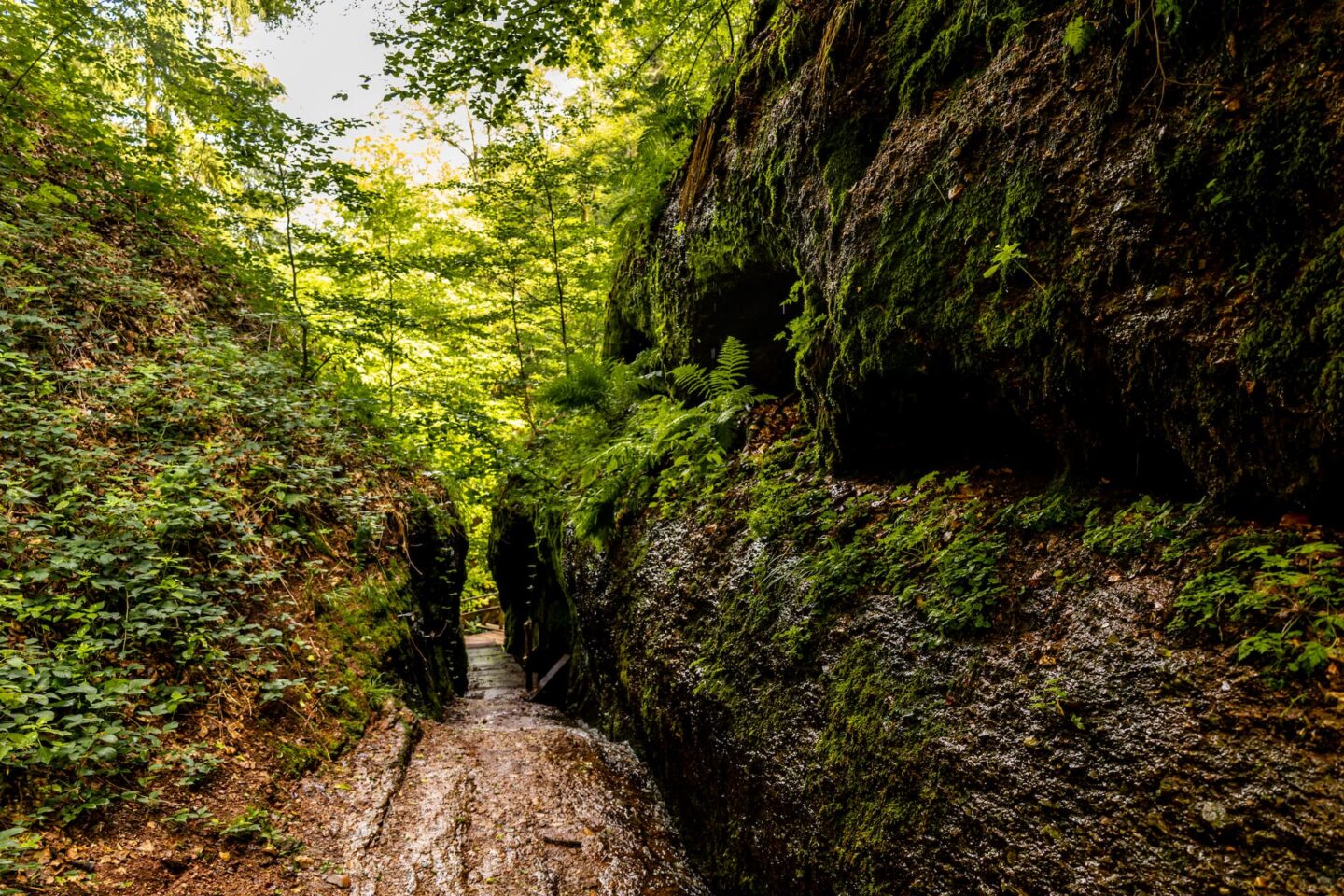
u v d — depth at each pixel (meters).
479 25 4.85
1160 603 2.10
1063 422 2.73
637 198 7.42
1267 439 2.00
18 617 3.28
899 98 3.62
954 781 2.32
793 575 3.65
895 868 2.41
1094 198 2.50
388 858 3.61
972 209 2.99
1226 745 1.72
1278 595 1.84
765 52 4.96
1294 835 1.52
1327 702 1.63
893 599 2.99
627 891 3.78
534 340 11.70
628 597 5.44
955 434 3.45
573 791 4.72
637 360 7.47
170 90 8.95
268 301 8.06
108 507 3.98
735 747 3.59
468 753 5.09
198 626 4.23
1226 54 2.18
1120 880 1.77
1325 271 1.86
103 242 6.82
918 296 3.19
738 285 5.46
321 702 4.56
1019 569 2.62
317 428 6.75
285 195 7.58
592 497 6.39
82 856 2.78
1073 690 2.12
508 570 12.41
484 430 8.62
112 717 3.40
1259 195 2.03
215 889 2.94
